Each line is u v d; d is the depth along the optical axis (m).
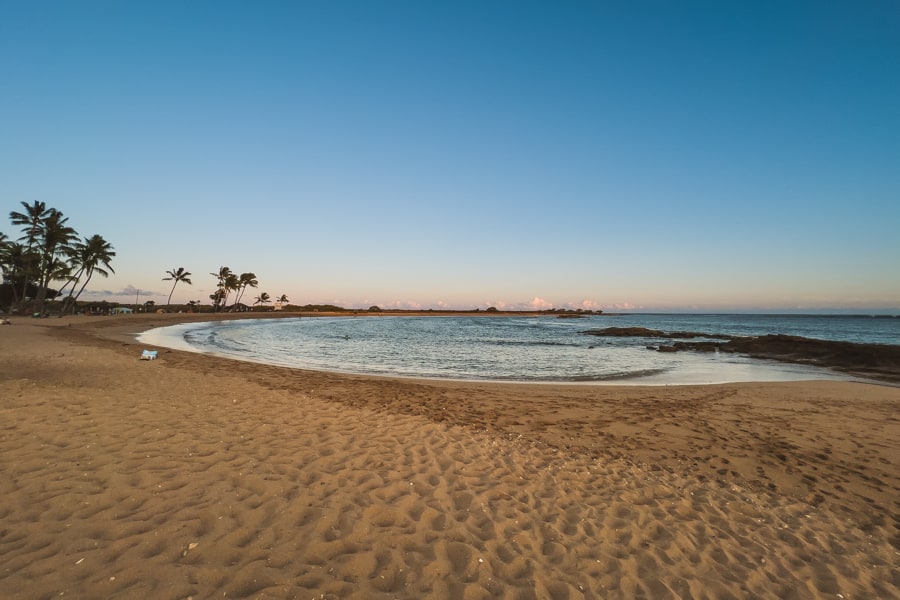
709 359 25.64
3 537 3.46
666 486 5.71
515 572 3.56
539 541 4.07
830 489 5.87
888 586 3.73
